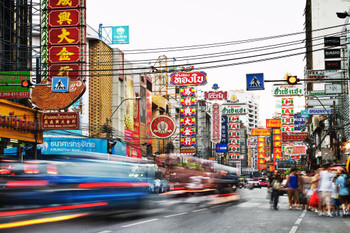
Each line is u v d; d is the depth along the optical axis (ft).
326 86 115.24
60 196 41.93
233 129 297.74
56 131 141.90
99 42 164.66
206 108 370.53
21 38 127.24
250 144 470.80
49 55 116.78
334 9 204.13
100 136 155.33
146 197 52.44
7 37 122.21
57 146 140.15
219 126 260.21
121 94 180.45
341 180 55.62
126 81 185.68
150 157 198.80
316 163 217.15
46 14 117.70
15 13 125.29
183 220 46.37
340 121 150.61
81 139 143.84
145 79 218.79
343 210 55.26
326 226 43.27
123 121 179.01
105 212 46.73
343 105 146.10
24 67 125.08
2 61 116.67
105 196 45.68
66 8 117.08
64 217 43.42
